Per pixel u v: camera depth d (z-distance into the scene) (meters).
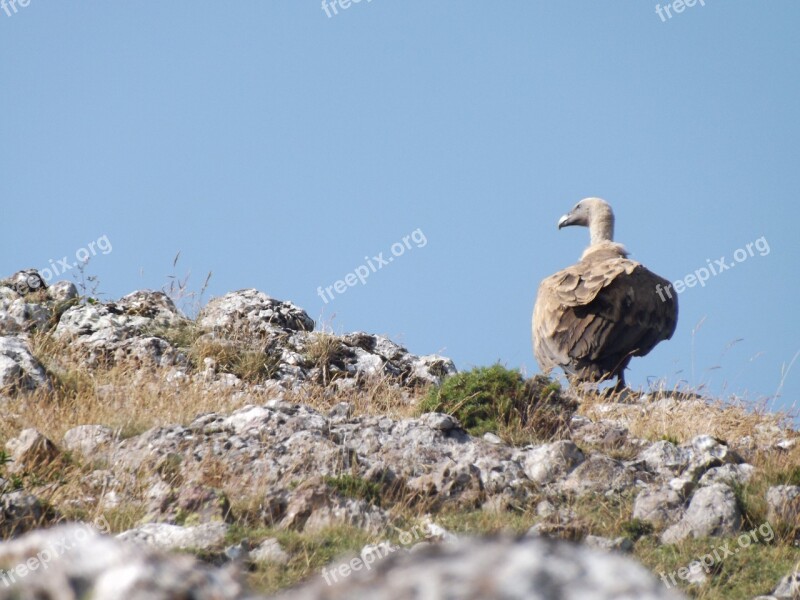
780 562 27.81
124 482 29.31
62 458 30.67
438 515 29.22
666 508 30.42
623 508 30.58
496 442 35.22
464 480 30.72
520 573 7.15
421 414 38.41
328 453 31.23
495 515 29.27
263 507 28.08
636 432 39.38
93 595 7.92
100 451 31.77
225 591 8.20
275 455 31.33
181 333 50.31
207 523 26.09
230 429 33.38
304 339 51.97
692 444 34.88
